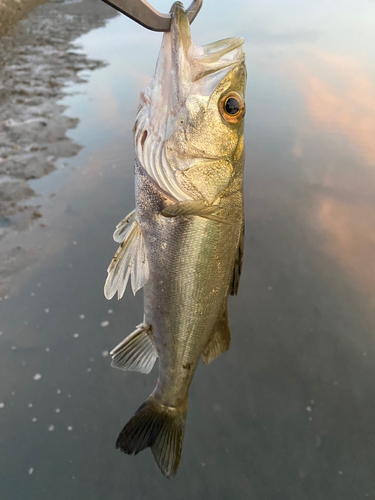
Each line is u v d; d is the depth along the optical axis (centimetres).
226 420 40
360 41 128
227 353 45
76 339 46
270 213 63
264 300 51
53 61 127
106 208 64
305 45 126
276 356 45
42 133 84
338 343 46
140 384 43
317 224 60
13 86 108
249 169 72
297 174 71
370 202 64
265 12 168
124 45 140
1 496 35
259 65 111
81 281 53
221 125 22
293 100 93
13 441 38
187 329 26
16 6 189
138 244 25
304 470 37
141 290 52
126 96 101
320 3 186
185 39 21
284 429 40
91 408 41
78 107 96
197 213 23
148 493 36
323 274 53
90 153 78
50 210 64
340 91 96
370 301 50
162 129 22
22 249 56
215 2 187
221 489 36
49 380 43
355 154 74
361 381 43
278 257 56
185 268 24
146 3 18
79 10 197
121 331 47
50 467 37
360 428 39
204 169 23
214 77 22
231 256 26
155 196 24
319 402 41
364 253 55
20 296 50
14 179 70
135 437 28
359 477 37
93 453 38
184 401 29
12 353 44
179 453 28
